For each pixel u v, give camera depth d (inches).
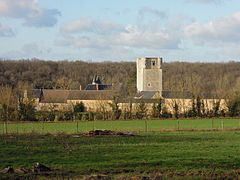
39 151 1556.3
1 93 3663.9
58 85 6801.2
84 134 2247.8
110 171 1179.9
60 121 3472.0
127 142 1879.9
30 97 3649.1
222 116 3954.2
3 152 1529.3
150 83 5831.7
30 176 1084.5
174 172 1157.1
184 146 1724.9
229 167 1250.0
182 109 4079.7
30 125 3102.9
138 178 1038.4
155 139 2020.2
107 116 3698.3
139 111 3784.5
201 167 1245.7
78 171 1176.8
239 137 2145.7
